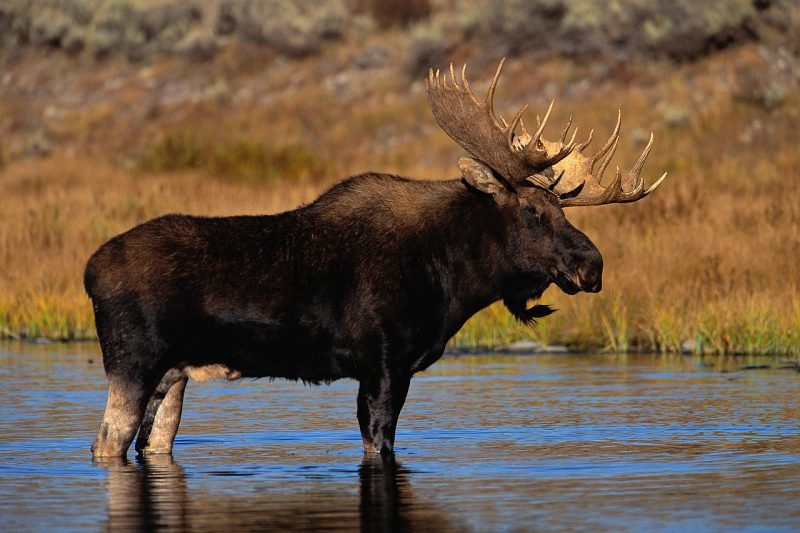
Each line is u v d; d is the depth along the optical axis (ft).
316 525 87.71
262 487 101.35
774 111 371.97
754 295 197.26
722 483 100.78
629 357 190.80
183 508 93.45
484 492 98.37
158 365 112.06
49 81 613.93
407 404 144.77
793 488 98.63
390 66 514.27
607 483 101.30
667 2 441.68
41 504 95.04
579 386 157.99
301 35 553.23
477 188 117.50
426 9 555.69
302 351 115.03
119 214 287.07
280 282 113.70
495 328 208.44
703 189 282.97
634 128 387.75
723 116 374.43
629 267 216.54
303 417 138.41
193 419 136.98
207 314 112.37
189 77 568.41
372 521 88.79
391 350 115.65
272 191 339.57
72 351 198.29
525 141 124.98
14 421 133.59
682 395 149.38
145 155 446.19
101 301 111.86
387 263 115.85
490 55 479.00
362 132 460.55
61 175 436.35
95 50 622.13
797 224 235.40
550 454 114.32
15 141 556.10
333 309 114.83
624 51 444.14
